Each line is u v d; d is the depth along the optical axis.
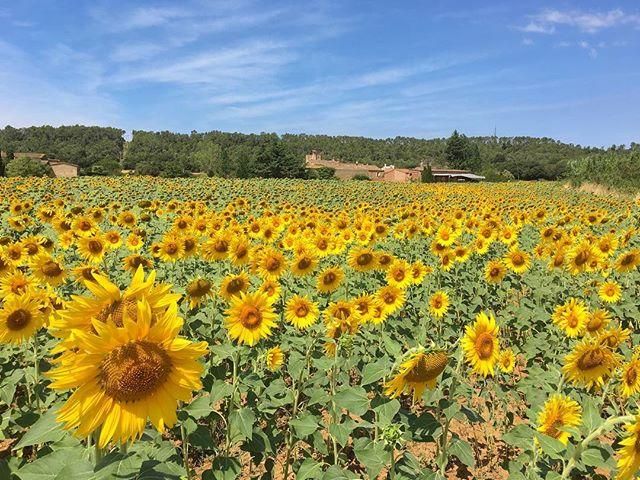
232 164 104.31
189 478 3.60
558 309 6.04
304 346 5.40
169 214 17.59
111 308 2.10
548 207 27.55
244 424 3.42
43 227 15.93
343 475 3.02
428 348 3.02
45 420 2.31
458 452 3.18
